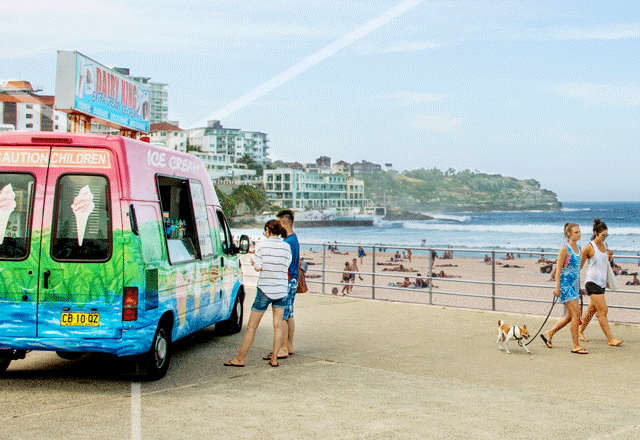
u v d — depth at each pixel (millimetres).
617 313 14227
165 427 4996
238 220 181875
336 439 4762
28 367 7309
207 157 195875
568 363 7613
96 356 8039
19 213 6121
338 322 10680
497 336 9422
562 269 8258
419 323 10594
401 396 6027
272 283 7230
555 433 4949
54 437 4719
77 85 11820
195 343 8781
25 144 6156
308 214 183625
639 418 5371
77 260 6023
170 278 6828
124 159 6152
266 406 5633
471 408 5629
